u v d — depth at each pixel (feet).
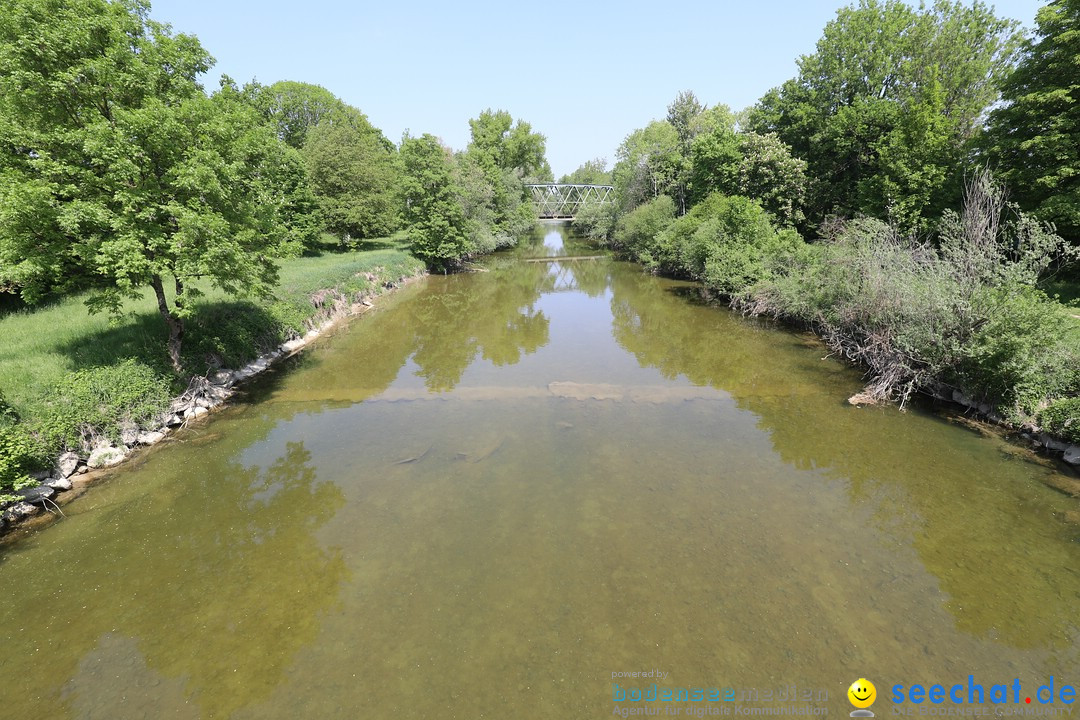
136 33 34.94
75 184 32.19
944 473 32.22
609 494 30.73
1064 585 22.77
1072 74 54.90
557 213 297.94
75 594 22.97
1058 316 35.45
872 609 21.59
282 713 17.34
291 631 20.84
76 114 32.40
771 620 21.07
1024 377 35.53
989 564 24.25
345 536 27.04
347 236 123.44
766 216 91.50
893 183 75.46
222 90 40.19
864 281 50.83
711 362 56.29
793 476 32.48
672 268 112.98
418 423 41.24
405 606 22.15
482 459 35.27
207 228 33.86
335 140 116.57
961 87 84.58
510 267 136.87
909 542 25.96
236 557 25.45
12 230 29.53
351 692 18.10
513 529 27.43
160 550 25.99
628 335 69.10
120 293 35.91
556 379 51.62
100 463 33.04
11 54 29.32
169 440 37.52
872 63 93.97
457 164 142.72
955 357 39.55
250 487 31.89
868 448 35.76
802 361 55.93
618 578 23.63
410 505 29.86
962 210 67.51
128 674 18.93
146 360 39.60
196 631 20.90
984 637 20.08
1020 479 31.07
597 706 17.43
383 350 62.03
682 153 142.82
